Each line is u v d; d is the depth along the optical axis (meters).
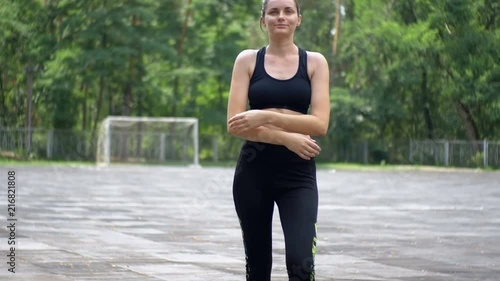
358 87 89.44
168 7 95.62
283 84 8.35
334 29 95.44
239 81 8.47
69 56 85.56
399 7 76.25
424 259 16.06
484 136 76.00
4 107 82.88
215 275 13.56
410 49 72.81
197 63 96.44
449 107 79.50
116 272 13.67
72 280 12.72
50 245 17.16
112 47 88.44
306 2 94.62
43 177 49.72
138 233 19.95
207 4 94.75
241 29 97.00
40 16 83.44
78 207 27.70
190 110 96.88
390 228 22.16
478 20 68.50
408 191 40.09
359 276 13.83
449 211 28.11
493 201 33.19
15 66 82.25
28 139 83.06
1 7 81.00
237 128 8.15
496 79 68.44
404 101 84.56
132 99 94.44
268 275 8.84
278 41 8.42
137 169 69.25
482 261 15.88
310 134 8.34
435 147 80.06
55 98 87.00
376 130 91.12
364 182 49.19
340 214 26.67
